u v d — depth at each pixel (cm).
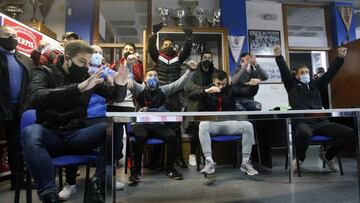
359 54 432
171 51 328
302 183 229
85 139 146
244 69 318
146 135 245
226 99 288
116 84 175
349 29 497
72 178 197
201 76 328
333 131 243
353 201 176
